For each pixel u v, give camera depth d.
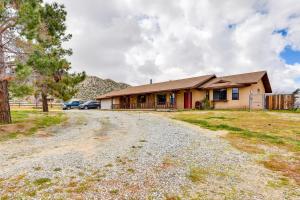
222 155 7.27
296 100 20.77
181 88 26.36
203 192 4.62
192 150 7.85
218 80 26.00
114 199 4.27
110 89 97.00
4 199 4.24
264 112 18.97
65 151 7.81
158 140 9.41
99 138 10.05
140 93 32.53
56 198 4.29
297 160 6.74
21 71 10.54
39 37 13.38
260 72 24.56
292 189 4.79
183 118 17.39
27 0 11.38
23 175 5.47
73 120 17.36
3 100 13.06
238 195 4.50
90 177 5.36
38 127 13.29
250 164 6.40
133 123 15.08
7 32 11.83
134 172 5.71
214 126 13.02
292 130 11.36
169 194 4.52
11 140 9.88
